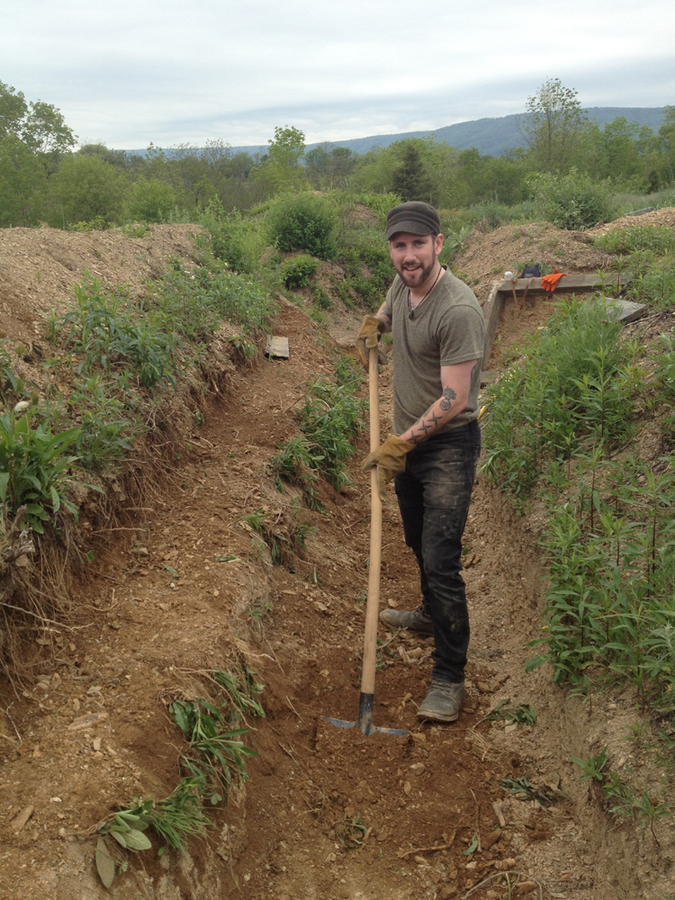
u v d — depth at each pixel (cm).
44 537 274
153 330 468
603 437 405
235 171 6675
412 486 344
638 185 3412
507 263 981
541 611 359
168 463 409
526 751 300
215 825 223
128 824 195
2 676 230
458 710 319
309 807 264
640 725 247
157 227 916
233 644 287
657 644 244
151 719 235
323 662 344
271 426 527
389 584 443
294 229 1538
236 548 352
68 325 423
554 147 3506
